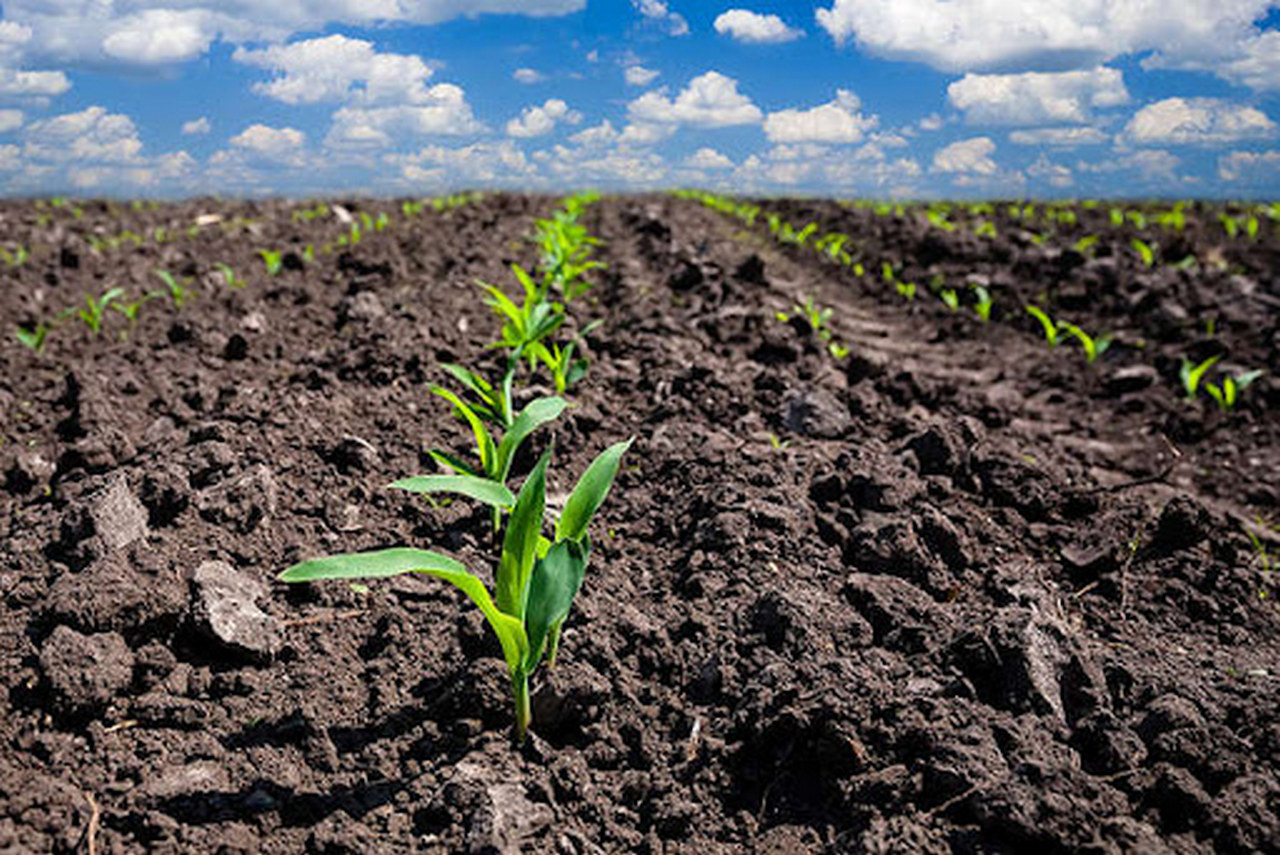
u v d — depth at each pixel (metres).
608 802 1.98
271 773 1.96
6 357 5.25
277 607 2.51
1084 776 1.84
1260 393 5.28
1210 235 10.95
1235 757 1.93
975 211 15.23
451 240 9.53
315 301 6.78
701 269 7.37
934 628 2.48
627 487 3.49
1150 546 3.23
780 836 1.88
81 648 2.14
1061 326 6.36
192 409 4.21
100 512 2.63
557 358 4.23
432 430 3.83
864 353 5.21
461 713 2.15
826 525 3.05
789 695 2.11
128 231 11.29
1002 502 3.54
